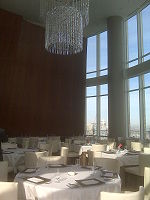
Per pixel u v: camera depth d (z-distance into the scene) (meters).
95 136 13.77
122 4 11.60
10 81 11.86
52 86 13.09
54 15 7.88
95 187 2.68
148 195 3.18
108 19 12.94
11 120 11.73
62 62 13.57
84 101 14.04
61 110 13.20
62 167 3.74
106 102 13.66
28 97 12.33
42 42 13.08
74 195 2.59
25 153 5.31
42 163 4.48
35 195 2.71
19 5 11.70
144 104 11.52
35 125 12.37
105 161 4.24
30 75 12.50
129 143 9.01
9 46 11.77
